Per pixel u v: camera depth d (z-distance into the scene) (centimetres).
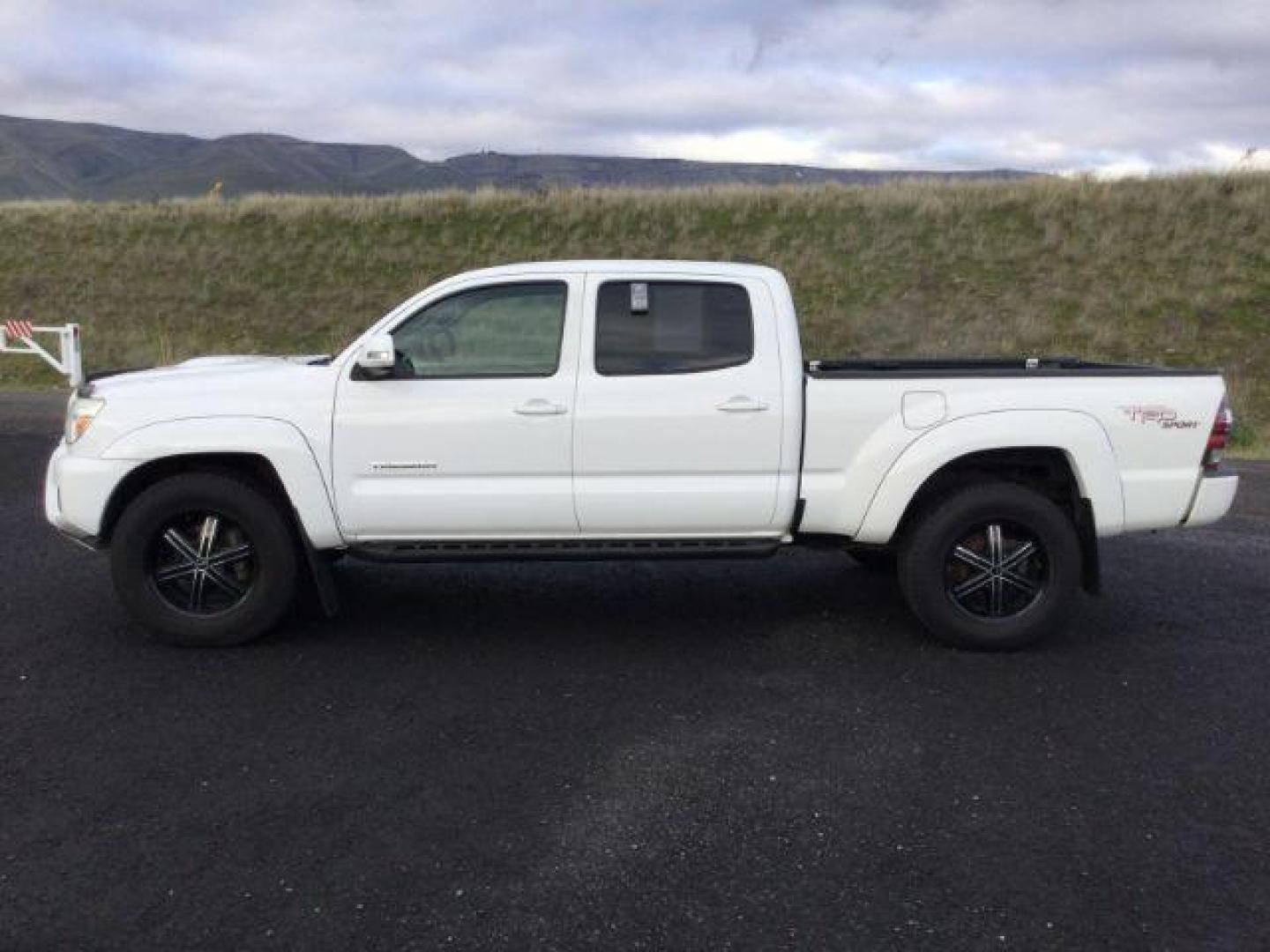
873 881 348
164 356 2214
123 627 593
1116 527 565
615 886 343
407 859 359
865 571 725
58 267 2652
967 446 551
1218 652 570
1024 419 554
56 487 558
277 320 2409
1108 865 358
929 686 518
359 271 2591
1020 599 573
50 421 1368
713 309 558
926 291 2252
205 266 2636
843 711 485
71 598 642
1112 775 424
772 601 655
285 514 569
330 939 315
